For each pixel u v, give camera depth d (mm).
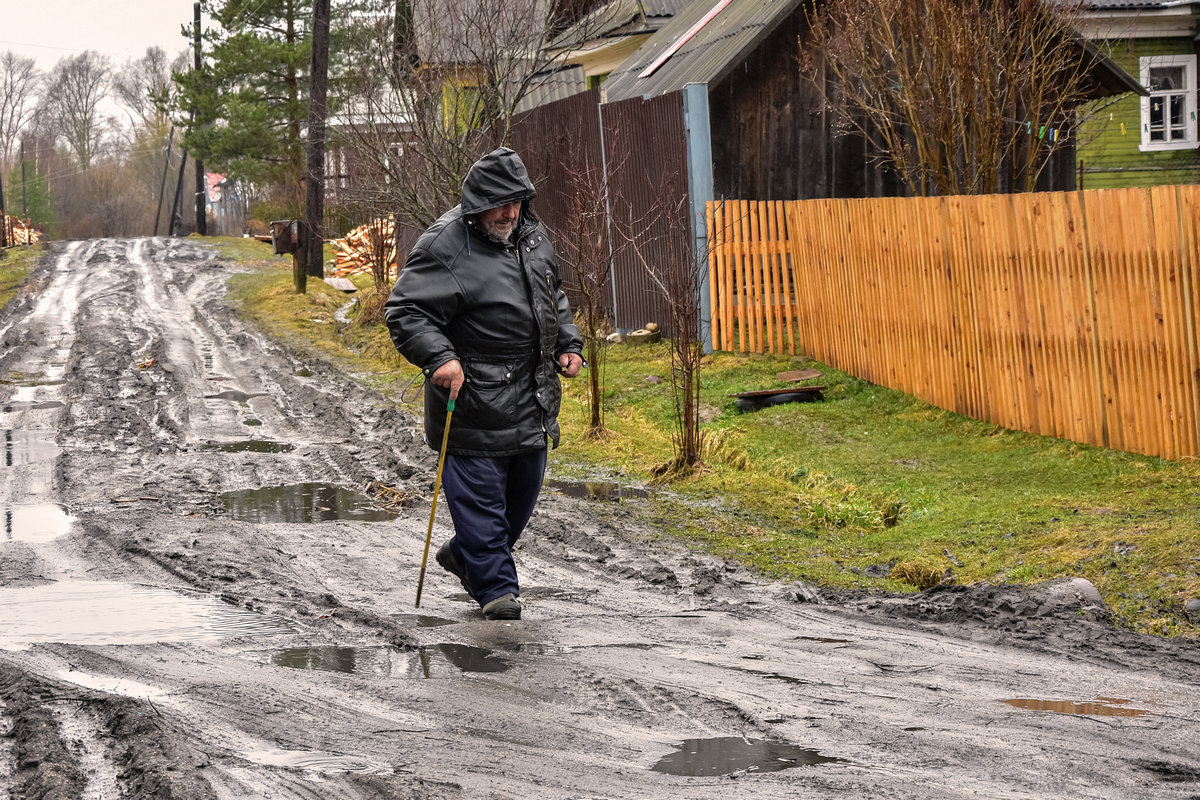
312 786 3240
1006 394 10281
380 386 15289
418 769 3426
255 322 22031
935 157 13375
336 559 7066
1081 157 23484
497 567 5668
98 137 100500
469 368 5555
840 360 13391
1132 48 23156
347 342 19938
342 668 4656
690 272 11789
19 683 4219
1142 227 8414
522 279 5598
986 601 6012
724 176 16062
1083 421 9305
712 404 12484
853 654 5031
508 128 16406
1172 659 5000
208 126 42250
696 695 4273
